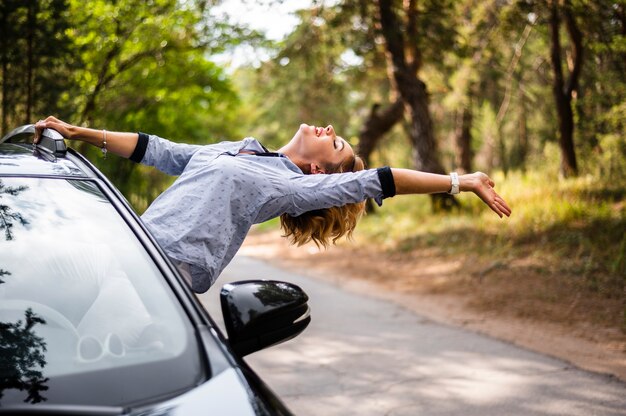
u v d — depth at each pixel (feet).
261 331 6.33
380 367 18.85
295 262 45.01
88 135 8.87
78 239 6.61
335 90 78.48
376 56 59.26
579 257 32.40
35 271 6.31
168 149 9.29
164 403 4.98
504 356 20.07
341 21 49.21
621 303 25.82
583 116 48.55
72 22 31.24
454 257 38.45
